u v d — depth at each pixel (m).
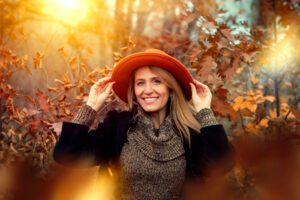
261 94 3.57
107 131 2.54
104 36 5.27
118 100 3.27
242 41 3.46
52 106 3.32
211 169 2.46
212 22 3.43
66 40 4.24
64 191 3.11
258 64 3.70
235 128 3.58
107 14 6.04
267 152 3.18
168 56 2.50
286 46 3.92
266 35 4.10
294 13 4.38
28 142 3.37
